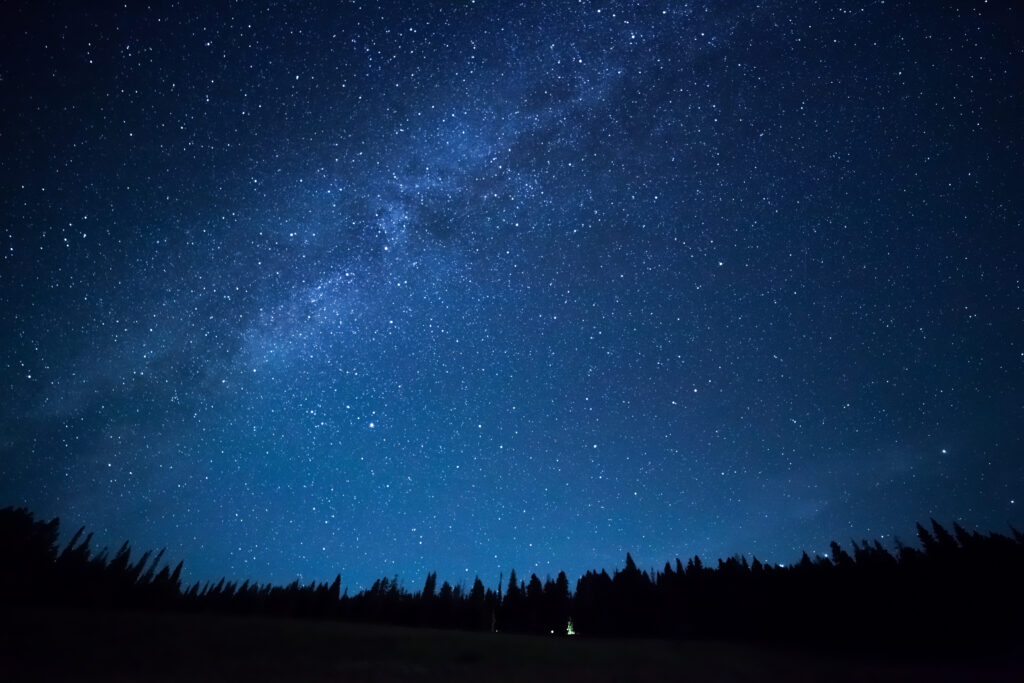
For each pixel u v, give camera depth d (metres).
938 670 27.12
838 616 38.34
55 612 30.16
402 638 31.97
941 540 42.34
